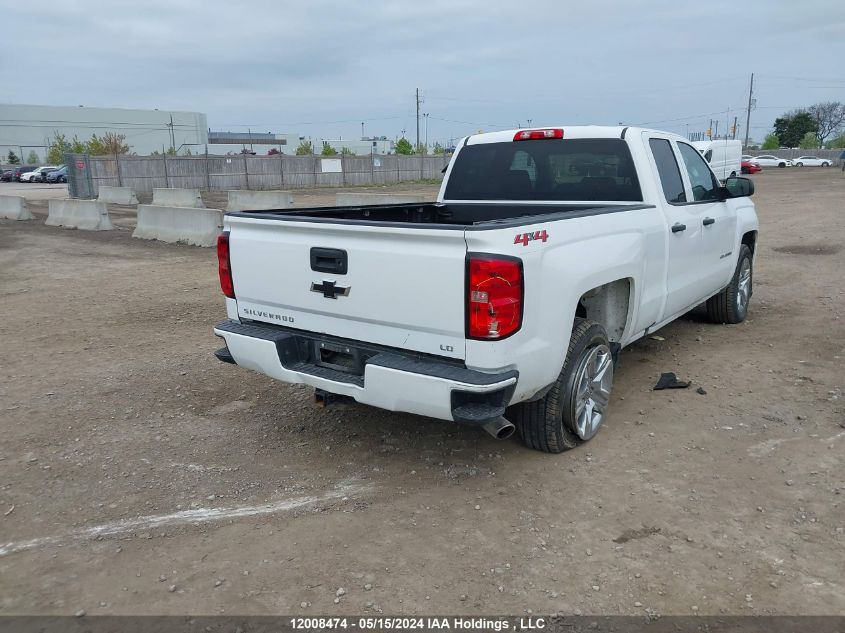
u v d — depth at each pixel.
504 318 3.47
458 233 3.44
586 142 5.37
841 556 3.34
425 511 3.83
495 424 3.74
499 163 5.86
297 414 5.25
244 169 37.31
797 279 10.02
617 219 4.55
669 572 3.24
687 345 6.77
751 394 5.42
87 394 5.72
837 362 6.14
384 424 5.03
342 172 41.50
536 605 3.04
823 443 4.53
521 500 3.92
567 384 4.24
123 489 4.14
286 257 4.18
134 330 7.78
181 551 3.50
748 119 108.69
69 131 111.31
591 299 4.86
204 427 5.04
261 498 4.02
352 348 4.02
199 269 11.78
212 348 7.02
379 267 3.75
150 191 34.22
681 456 4.40
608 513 3.76
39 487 4.18
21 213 20.44
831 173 49.34
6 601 3.14
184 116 122.69
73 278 11.05
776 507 3.78
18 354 6.88
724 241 6.58
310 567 3.34
